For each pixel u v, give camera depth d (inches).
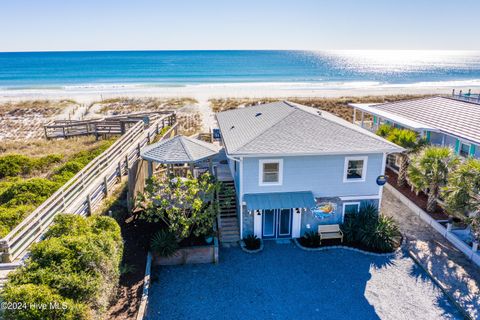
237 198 828.6
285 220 786.8
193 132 1658.5
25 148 1349.7
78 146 1342.3
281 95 2851.9
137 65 6466.5
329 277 666.2
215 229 776.9
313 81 4411.9
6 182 908.6
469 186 703.1
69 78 4549.7
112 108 2311.8
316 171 761.0
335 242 774.5
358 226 771.4
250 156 717.3
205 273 676.7
